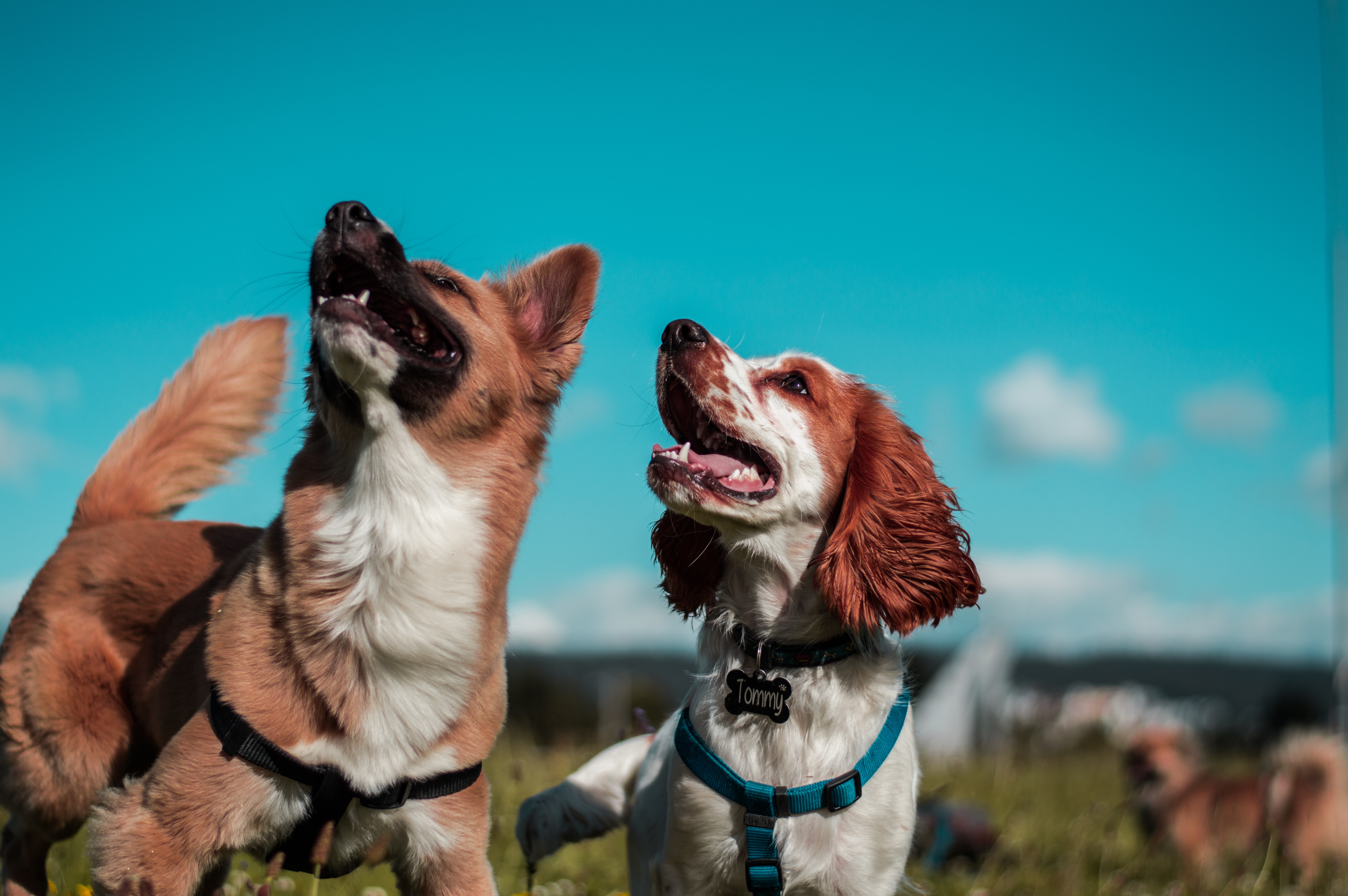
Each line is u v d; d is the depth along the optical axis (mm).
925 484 4004
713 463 3936
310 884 4422
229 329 4750
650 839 4102
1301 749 7422
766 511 3750
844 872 3652
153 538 4133
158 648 3844
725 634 3887
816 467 3859
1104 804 8492
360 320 3297
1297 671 29812
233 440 4668
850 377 4262
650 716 7789
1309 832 7102
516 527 3686
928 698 17812
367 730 3322
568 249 4141
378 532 3365
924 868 6098
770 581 3834
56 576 4059
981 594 4094
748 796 3627
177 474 4586
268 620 3359
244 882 3568
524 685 17953
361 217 3527
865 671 3770
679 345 3973
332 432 3475
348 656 3334
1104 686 33281
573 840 4441
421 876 3504
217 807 3207
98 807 3287
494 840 5125
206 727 3252
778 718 3680
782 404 3914
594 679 18781
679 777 3777
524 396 3861
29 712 3881
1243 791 7770
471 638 3475
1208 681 33188
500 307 3982
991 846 6301
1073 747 15477
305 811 3309
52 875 4750
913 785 3875
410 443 3447
